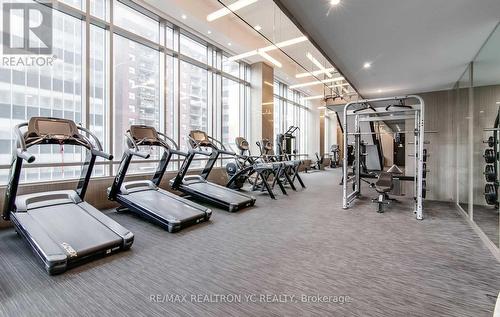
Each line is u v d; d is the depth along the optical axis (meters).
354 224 3.95
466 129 4.91
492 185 3.80
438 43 3.76
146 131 4.25
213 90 7.72
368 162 8.63
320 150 14.08
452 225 3.90
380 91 6.37
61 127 3.11
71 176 4.68
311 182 8.81
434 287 2.16
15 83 4.18
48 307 1.84
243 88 9.01
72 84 4.77
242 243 3.14
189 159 5.14
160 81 6.20
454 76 5.19
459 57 4.26
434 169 6.00
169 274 2.35
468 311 1.84
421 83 5.66
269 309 1.85
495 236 3.06
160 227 3.69
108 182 4.78
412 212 4.72
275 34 7.79
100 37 5.15
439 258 2.72
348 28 3.35
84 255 2.46
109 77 5.16
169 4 5.50
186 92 6.95
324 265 2.55
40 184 3.98
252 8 6.42
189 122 7.06
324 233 3.52
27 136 2.89
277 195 6.36
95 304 1.89
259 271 2.42
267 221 4.10
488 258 2.73
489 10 2.88
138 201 4.02
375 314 1.80
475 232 3.56
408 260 2.68
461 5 2.79
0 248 2.85
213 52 7.67
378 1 2.77
